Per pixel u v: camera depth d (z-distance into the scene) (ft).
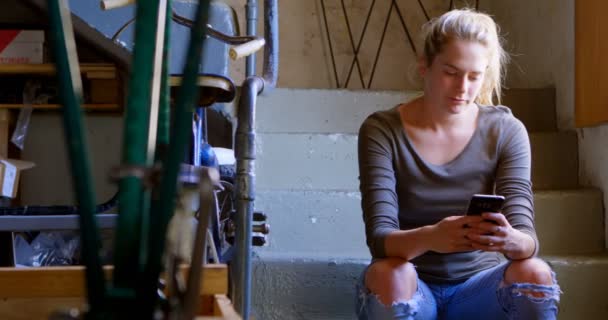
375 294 5.15
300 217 7.58
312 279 6.86
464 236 4.98
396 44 13.10
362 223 7.63
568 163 8.65
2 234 7.33
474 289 5.43
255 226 5.21
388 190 5.62
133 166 1.39
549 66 9.86
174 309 1.48
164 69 1.97
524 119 9.55
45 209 5.91
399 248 5.17
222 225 5.96
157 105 1.88
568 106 9.16
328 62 13.01
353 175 8.41
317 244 7.59
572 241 7.80
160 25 1.93
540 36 10.24
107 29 8.05
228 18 8.26
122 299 1.41
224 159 7.08
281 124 9.36
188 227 2.56
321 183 8.38
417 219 5.77
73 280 2.69
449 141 5.78
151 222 1.46
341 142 8.40
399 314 5.10
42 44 8.34
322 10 13.01
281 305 6.85
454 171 5.71
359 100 9.46
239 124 4.68
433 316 5.45
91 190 1.39
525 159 5.79
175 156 1.41
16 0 8.41
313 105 9.40
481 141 5.79
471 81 5.53
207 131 8.93
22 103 8.36
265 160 8.34
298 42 12.99
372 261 5.41
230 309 2.14
